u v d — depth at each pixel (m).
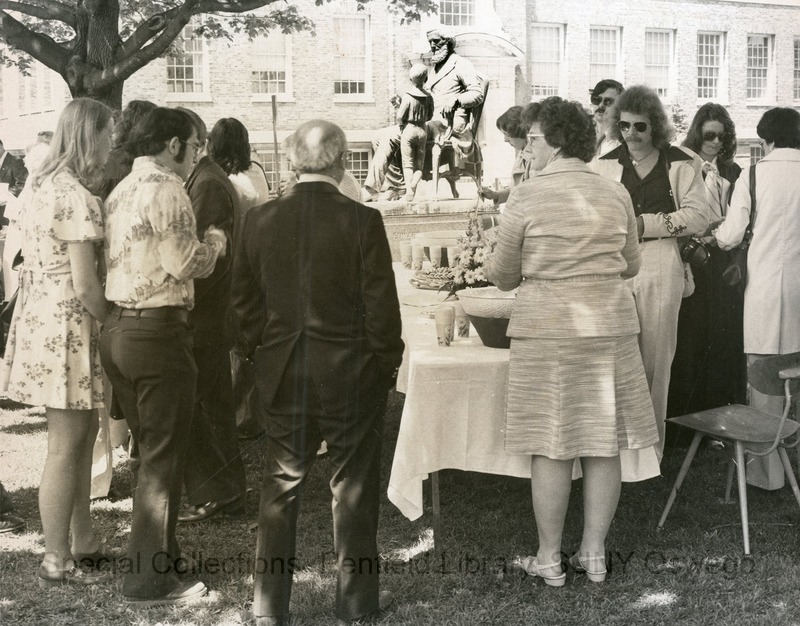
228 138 3.98
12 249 6.13
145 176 3.01
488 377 3.34
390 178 6.14
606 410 3.12
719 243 4.08
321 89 6.72
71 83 6.80
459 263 4.15
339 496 2.93
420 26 6.38
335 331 2.79
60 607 3.12
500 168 6.11
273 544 2.91
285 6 6.63
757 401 4.14
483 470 3.37
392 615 3.04
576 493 4.16
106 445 4.19
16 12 7.55
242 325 2.94
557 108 3.15
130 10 7.04
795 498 4.05
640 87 3.80
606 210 3.09
